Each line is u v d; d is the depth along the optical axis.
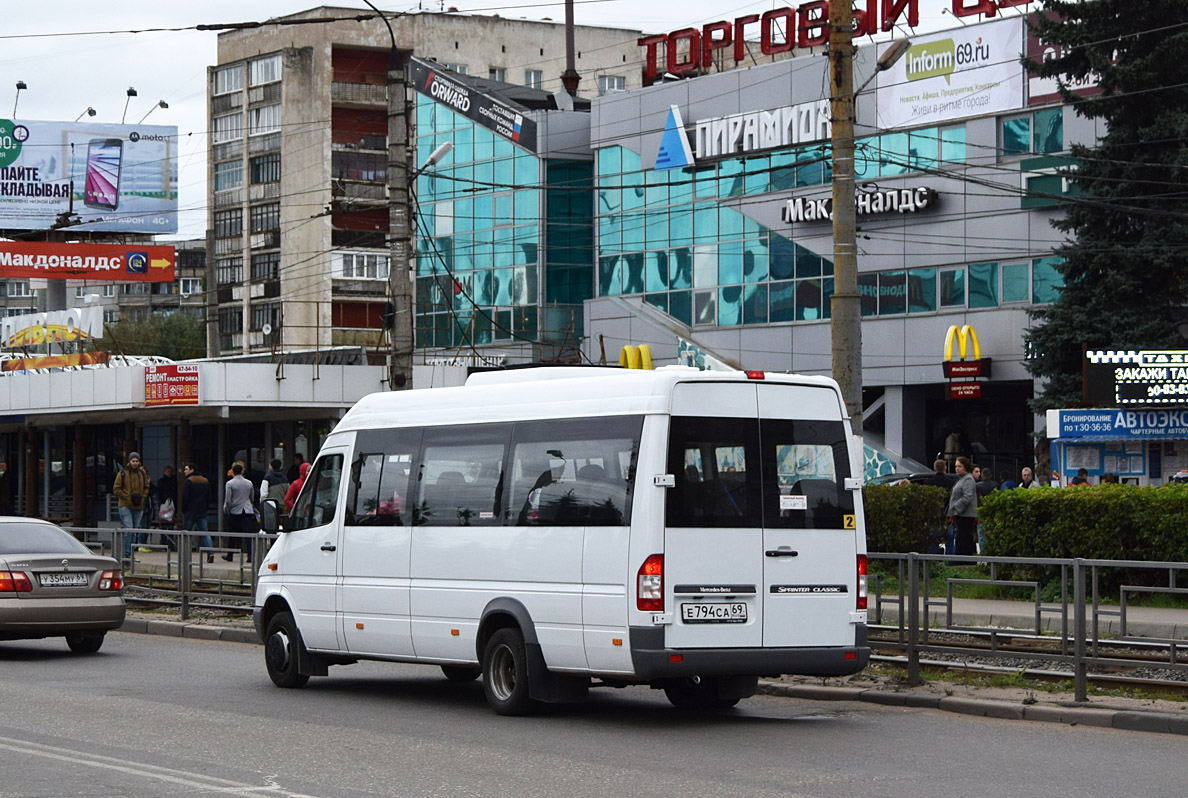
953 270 42.84
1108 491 20.34
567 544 12.00
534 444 12.52
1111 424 30.69
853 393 18.75
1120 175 34.81
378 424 14.15
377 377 35.94
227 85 91.75
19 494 48.38
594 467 11.95
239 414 37.50
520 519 12.45
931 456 46.72
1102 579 12.89
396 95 25.58
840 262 18.89
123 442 43.50
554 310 55.62
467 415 13.21
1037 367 36.41
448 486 13.21
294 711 12.71
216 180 92.44
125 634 21.12
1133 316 34.38
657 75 52.50
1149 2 34.19
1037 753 10.52
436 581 13.13
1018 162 41.00
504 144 57.12
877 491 24.27
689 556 11.54
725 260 49.38
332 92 88.19
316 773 9.45
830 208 45.25
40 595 16.95
